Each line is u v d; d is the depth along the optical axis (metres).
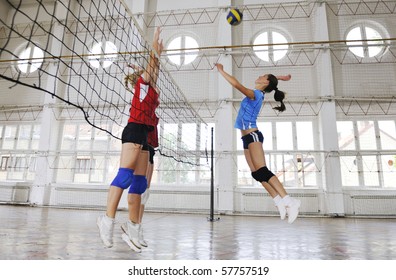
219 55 9.94
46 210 8.24
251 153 2.37
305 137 9.57
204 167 9.60
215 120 9.80
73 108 10.62
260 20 10.27
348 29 9.84
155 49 2.54
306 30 10.04
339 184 8.66
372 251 2.88
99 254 2.49
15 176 10.64
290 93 9.67
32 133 10.86
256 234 4.24
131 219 2.31
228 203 9.02
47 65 10.98
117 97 10.24
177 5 10.80
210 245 3.14
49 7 11.57
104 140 10.48
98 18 10.99
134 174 2.33
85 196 9.91
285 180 9.36
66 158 10.46
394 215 8.48
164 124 9.59
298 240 3.64
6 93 11.10
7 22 11.69
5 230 3.90
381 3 9.85
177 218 7.09
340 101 9.36
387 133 9.14
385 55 9.45
